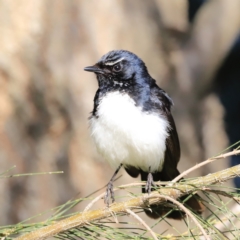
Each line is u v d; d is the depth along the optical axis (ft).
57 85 40.86
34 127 40.63
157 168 29.07
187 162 47.21
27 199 40.19
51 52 40.98
